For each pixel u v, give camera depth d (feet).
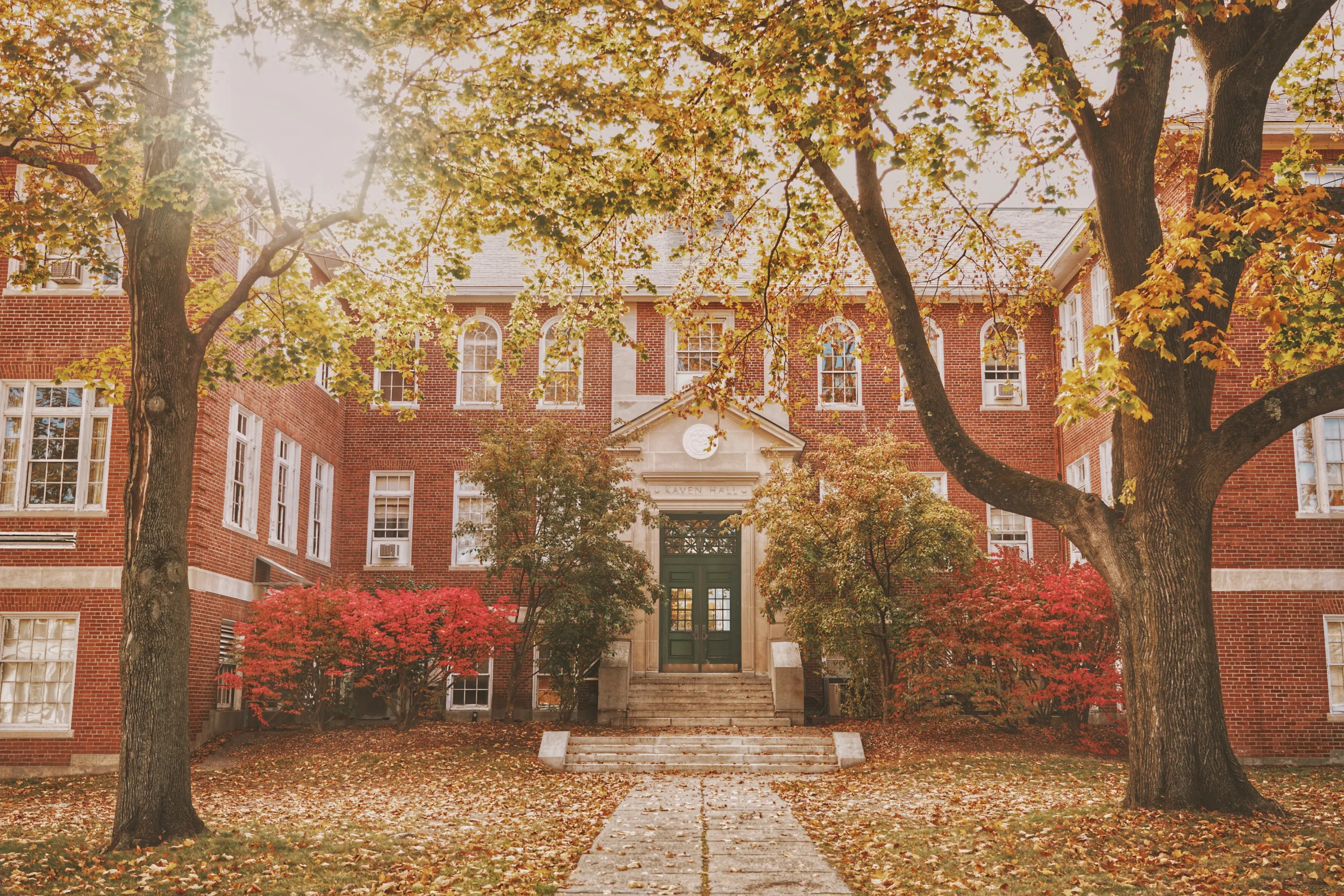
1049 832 34.83
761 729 70.18
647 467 82.58
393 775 55.42
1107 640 61.93
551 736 62.23
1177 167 51.26
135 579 35.91
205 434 63.36
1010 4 37.11
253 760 59.31
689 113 41.22
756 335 52.60
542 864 32.58
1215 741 36.27
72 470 62.34
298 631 63.77
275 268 51.60
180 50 32.22
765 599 80.23
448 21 36.68
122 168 33.35
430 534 86.63
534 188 41.01
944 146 37.60
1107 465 74.69
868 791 49.73
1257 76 38.04
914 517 66.95
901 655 66.69
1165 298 30.50
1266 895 27.04
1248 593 62.18
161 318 37.11
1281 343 39.68
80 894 28.40
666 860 33.19
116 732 60.08
